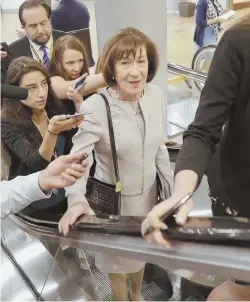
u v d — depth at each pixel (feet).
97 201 6.07
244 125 4.14
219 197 4.78
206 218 3.59
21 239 8.13
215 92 4.04
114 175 6.17
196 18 18.51
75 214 5.30
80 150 5.90
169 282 4.17
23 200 5.28
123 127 6.03
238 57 3.89
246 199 4.55
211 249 3.38
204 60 17.25
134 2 9.90
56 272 6.28
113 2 9.86
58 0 8.47
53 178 5.16
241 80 3.97
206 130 4.05
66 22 8.61
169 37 25.32
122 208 6.36
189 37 25.04
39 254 7.47
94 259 4.98
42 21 7.94
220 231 3.39
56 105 6.88
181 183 3.73
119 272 4.55
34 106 6.51
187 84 16.28
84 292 5.39
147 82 6.19
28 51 7.85
